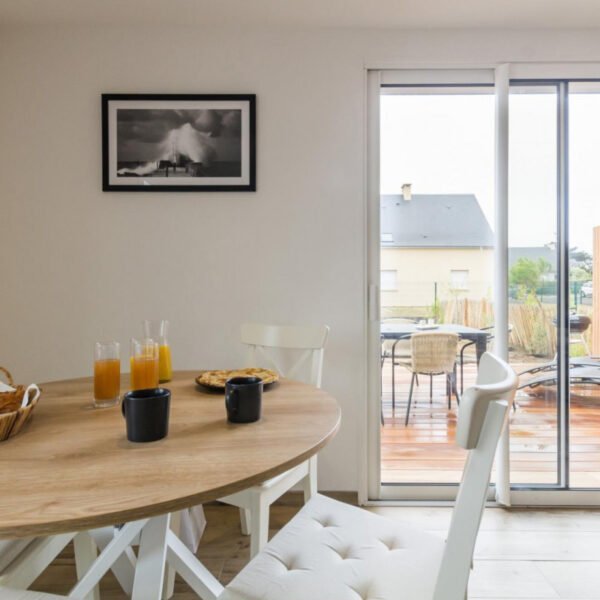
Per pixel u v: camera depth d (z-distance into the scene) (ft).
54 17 6.39
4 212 6.68
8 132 6.64
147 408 2.85
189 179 6.68
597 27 6.53
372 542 3.20
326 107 6.68
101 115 6.65
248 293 6.79
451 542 2.28
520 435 6.93
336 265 6.75
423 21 6.42
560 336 6.86
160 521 2.82
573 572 5.10
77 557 4.24
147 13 6.30
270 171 6.71
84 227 6.71
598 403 6.89
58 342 6.76
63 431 3.08
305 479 5.10
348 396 6.80
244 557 5.41
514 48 6.57
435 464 7.11
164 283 6.77
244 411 3.23
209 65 6.65
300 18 6.40
